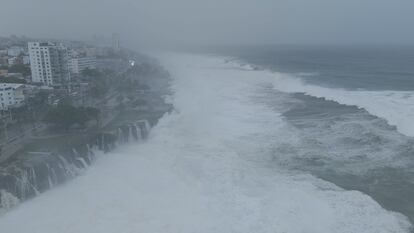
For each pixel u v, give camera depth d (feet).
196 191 145.79
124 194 147.54
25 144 194.59
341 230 115.75
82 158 183.01
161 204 136.77
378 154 178.70
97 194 149.38
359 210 127.34
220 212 128.36
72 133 214.48
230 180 154.10
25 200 150.10
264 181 153.07
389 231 115.34
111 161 187.83
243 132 224.94
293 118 256.52
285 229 116.67
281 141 204.74
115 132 211.20
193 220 123.85
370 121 235.20
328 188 145.28
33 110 265.95
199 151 192.54
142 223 123.95
